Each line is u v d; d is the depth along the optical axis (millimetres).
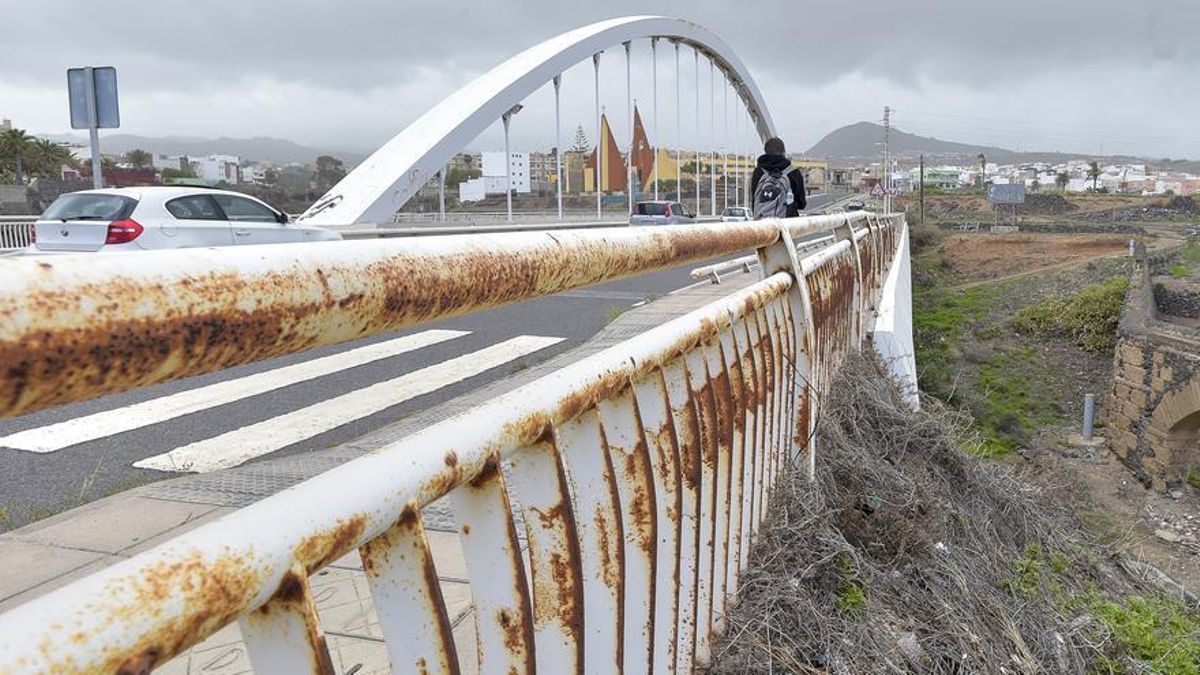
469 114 18719
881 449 4773
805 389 3152
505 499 1145
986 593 3578
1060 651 3561
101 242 9469
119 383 626
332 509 843
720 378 2115
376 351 7945
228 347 707
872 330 6781
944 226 70125
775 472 2877
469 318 10125
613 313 9781
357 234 13172
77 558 2918
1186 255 44125
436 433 1043
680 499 1785
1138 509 20594
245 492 3625
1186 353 21781
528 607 1175
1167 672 3838
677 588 1802
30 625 576
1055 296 37469
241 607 725
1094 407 27344
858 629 2709
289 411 5734
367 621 2443
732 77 40969
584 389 1396
